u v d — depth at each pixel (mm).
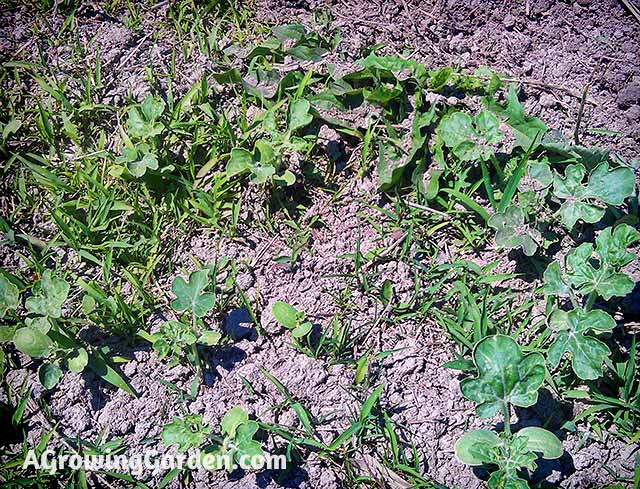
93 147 718
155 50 765
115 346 620
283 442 582
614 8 790
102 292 630
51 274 584
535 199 651
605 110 727
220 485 566
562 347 555
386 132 708
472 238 660
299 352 617
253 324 626
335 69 725
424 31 777
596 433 579
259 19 785
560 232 663
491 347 535
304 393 601
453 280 647
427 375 606
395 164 681
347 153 708
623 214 669
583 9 787
